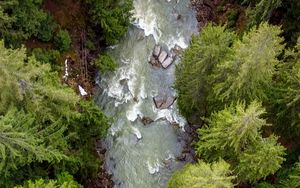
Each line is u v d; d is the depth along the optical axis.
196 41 24.84
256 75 21.55
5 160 19.88
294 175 23.47
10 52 20.09
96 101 32.09
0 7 23.19
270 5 27.94
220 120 21.44
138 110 32.34
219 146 22.20
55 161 23.19
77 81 31.14
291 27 29.31
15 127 19.44
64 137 22.95
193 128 31.81
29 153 20.33
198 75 25.17
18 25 26.11
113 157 30.66
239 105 20.92
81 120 25.30
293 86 23.53
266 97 23.22
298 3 28.27
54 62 29.78
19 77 18.62
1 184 21.05
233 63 21.67
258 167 21.09
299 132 26.11
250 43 20.38
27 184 20.92
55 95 20.39
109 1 30.86
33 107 20.19
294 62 24.00
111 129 31.45
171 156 31.17
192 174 19.30
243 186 25.56
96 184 29.08
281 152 20.77
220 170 18.59
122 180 30.14
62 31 30.27
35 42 29.34
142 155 31.05
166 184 30.36
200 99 27.17
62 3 31.61
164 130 31.94
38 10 27.50
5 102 19.28
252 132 20.28
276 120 26.27
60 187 19.36
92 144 28.81
